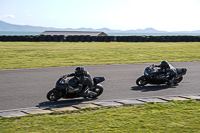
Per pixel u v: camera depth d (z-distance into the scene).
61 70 18.09
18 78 15.11
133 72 17.39
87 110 9.05
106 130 6.93
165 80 13.21
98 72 17.30
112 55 27.72
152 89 12.66
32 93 11.68
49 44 41.97
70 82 10.62
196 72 17.61
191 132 6.75
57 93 10.48
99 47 36.88
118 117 8.09
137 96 11.23
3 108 9.36
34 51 30.92
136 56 27.09
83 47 36.69
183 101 10.12
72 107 9.55
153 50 33.16
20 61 22.75
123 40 49.69
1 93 11.61
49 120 7.86
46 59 24.28
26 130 7.00
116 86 13.20
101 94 11.59
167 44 42.97
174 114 8.38
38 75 16.11
